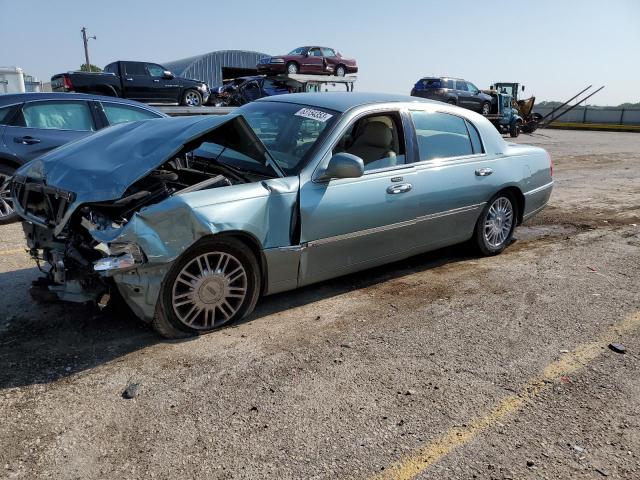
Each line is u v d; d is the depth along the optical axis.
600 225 7.70
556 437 2.90
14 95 6.97
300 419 2.96
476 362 3.65
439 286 5.04
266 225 3.89
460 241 5.57
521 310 4.54
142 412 2.96
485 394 3.28
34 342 3.68
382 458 2.69
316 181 4.16
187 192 3.66
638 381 3.48
